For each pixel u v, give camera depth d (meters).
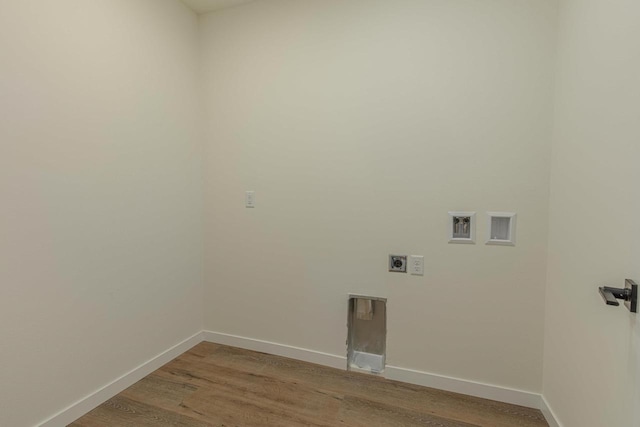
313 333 2.19
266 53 2.20
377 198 1.98
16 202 1.38
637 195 0.92
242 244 2.37
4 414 1.36
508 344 1.76
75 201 1.61
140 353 2.00
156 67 2.06
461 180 1.79
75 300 1.62
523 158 1.68
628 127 0.98
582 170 1.29
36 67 1.43
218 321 2.49
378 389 1.90
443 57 1.78
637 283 0.91
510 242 1.72
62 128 1.54
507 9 1.66
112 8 1.77
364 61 1.95
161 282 2.14
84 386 1.67
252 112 2.27
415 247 1.91
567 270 1.42
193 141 2.38
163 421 1.62
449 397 1.82
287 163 2.19
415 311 1.93
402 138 1.90
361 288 2.05
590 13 1.24
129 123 1.89
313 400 1.79
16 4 1.35
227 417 1.65
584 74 1.29
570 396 1.39
